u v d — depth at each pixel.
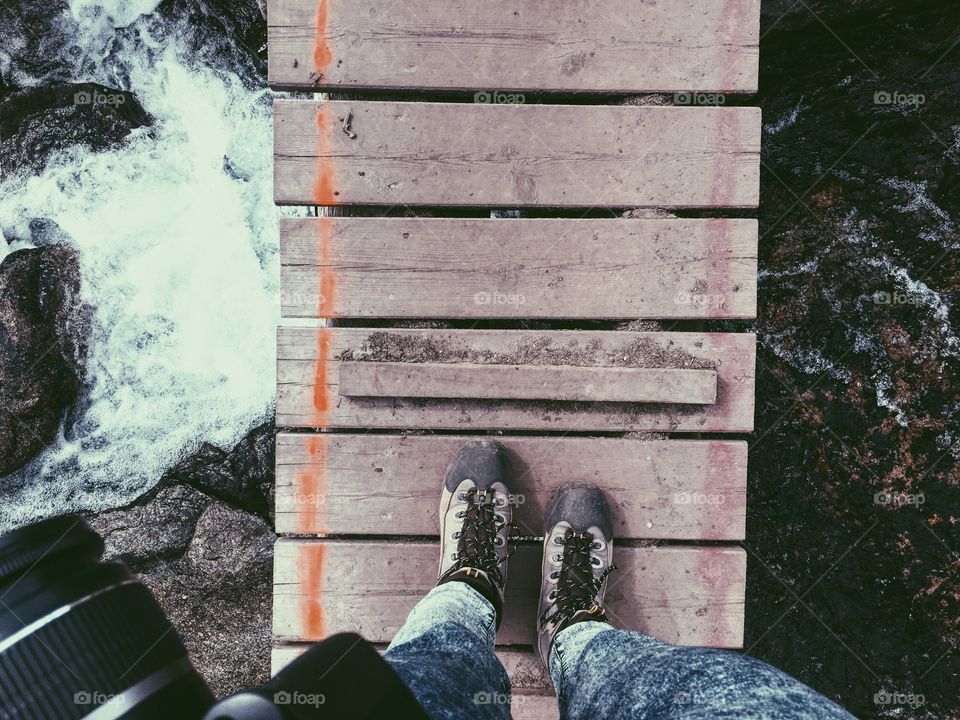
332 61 1.78
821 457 2.29
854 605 2.26
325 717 0.51
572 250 1.80
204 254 2.50
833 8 2.13
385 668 0.58
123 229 2.48
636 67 1.78
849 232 2.29
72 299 2.44
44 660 0.78
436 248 1.81
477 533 1.73
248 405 2.47
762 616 2.30
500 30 1.77
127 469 2.45
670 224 1.80
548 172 1.79
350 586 1.88
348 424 1.85
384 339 1.82
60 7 2.49
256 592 2.34
